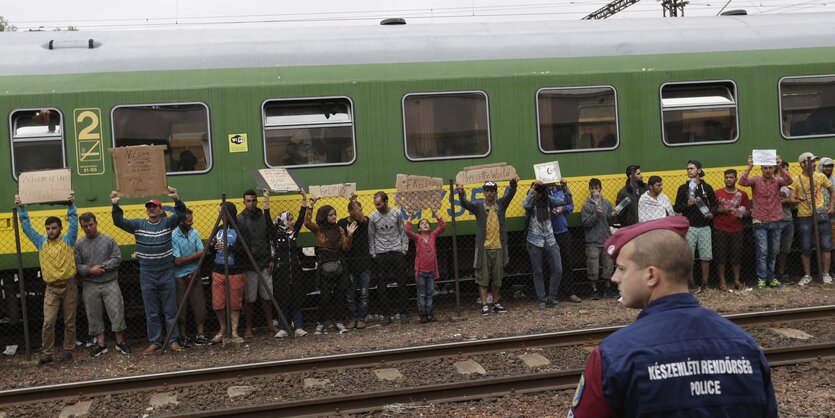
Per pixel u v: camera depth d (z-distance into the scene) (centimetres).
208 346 952
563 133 1132
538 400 682
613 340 254
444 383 718
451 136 1107
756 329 877
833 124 1195
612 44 1159
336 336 970
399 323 1033
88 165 1030
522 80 1122
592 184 1099
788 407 639
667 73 1155
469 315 1052
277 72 1073
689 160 1161
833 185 1149
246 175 1061
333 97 1077
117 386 742
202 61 1067
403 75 1096
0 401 715
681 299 257
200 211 1038
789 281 1180
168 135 1048
